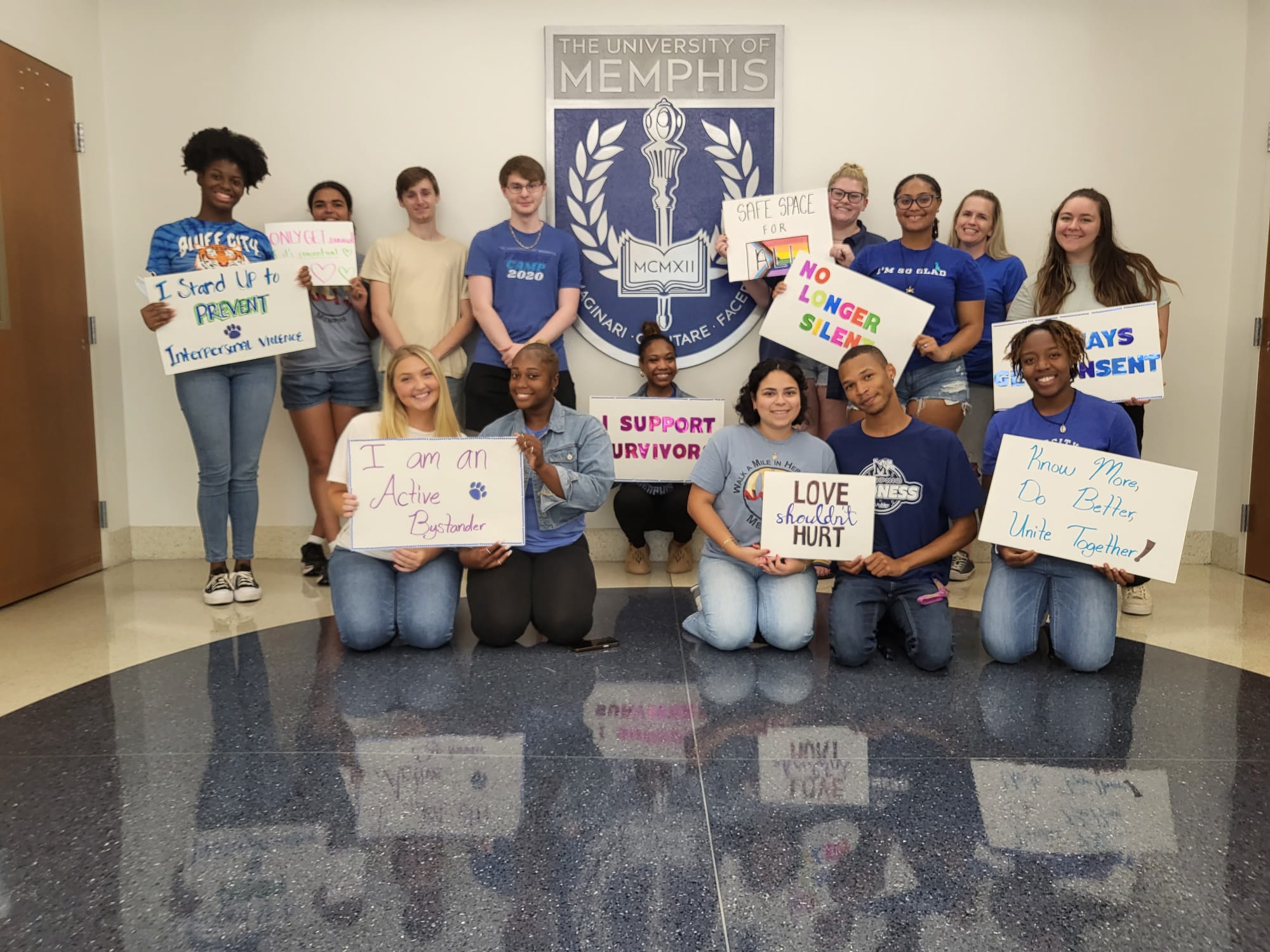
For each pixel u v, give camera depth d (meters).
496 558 3.13
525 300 4.07
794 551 3.01
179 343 3.61
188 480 4.52
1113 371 3.46
